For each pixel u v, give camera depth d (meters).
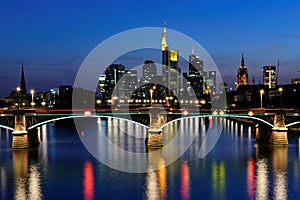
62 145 155.75
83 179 100.31
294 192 88.75
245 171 108.00
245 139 175.12
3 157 129.00
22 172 108.00
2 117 149.12
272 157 127.12
